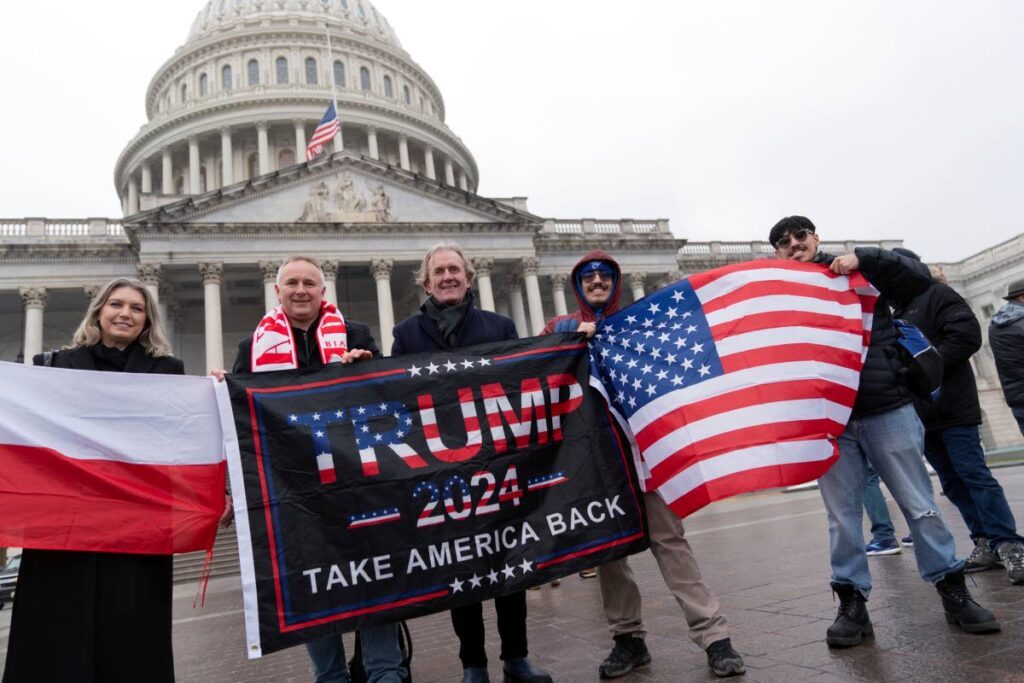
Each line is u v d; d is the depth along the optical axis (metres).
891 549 9.14
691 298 5.93
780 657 5.05
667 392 5.62
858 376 5.63
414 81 77.38
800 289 5.87
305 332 5.66
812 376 5.55
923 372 5.44
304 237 40.59
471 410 5.43
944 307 6.98
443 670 6.23
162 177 65.00
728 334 5.73
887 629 5.44
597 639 6.58
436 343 5.89
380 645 4.79
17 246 39.56
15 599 4.25
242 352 5.78
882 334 5.81
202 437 5.00
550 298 52.56
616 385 5.79
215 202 40.06
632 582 5.39
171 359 5.21
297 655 8.36
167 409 4.96
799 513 18.36
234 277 42.03
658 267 50.12
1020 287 8.31
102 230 42.34
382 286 41.44
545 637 6.96
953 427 7.04
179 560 23.45
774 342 5.66
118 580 4.39
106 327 4.98
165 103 72.12
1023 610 5.53
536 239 47.06
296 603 4.57
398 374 5.40
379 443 5.13
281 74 68.50
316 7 75.69
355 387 5.27
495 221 44.22
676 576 5.21
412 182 43.72
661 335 5.84
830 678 4.45
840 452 5.63
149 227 38.22
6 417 4.59
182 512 4.74
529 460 5.41
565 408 5.68
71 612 4.23
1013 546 6.62
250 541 4.63
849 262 5.88
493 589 4.96
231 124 62.50
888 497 19.84
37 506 4.42
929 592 6.57
